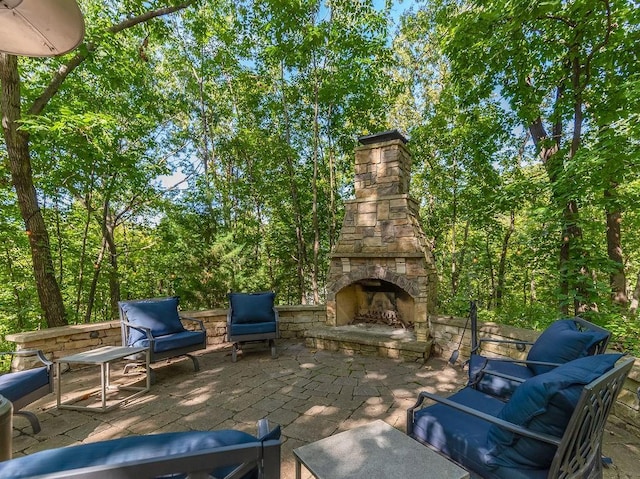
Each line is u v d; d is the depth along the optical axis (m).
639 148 3.62
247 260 6.81
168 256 6.49
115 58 5.39
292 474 2.00
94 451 0.97
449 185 8.68
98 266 7.41
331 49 6.86
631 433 2.38
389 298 5.45
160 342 3.46
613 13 4.05
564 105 5.00
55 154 5.61
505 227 8.66
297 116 8.56
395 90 7.75
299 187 9.19
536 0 3.68
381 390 3.26
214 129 9.52
